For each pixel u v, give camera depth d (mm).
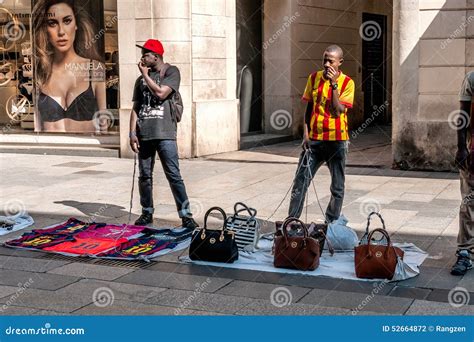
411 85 10828
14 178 10500
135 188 9625
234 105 13523
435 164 10844
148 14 12172
